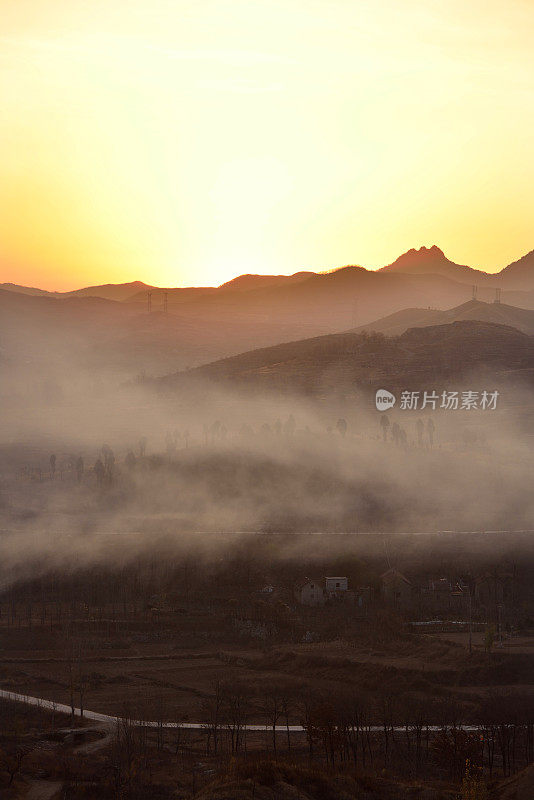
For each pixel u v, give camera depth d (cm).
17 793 9494
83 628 19012
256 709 13488
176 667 16238
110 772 10238
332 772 9369
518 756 11100
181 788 9662
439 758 10725
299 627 18912
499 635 17250
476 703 13300
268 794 8300
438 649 15962
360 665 15375
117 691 14562
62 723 12594
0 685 14888
